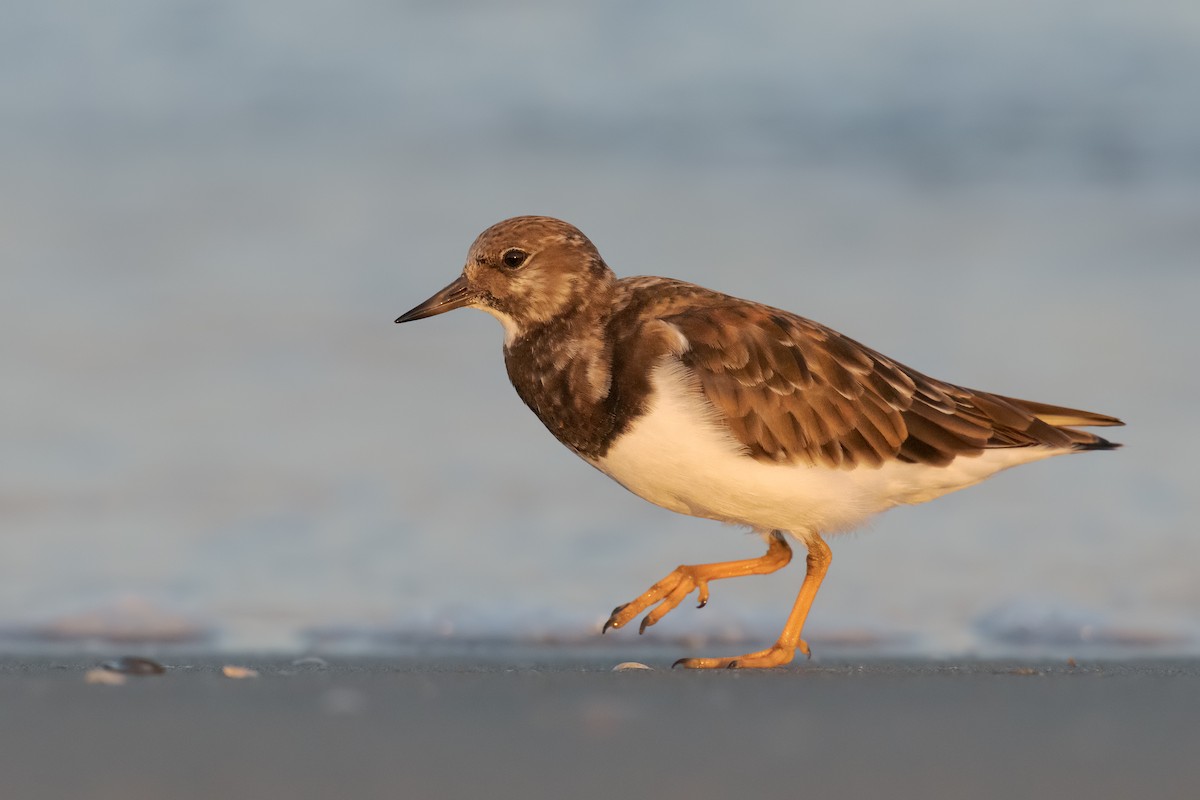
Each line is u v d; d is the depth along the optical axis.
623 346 9.26
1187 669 8.88
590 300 9.55
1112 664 9.27
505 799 5.44
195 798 5.40
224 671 8.24
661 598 9.77
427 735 6.36
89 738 6.29
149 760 5.92
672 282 9.72
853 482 9.38
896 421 9.39
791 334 9.39
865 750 6.17
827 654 10.12
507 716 6.74
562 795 5.50
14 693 7.32
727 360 9.15
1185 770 5.91
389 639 10.41
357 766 5.86
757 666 9.12
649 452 9.16
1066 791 5.62
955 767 5.93
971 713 6.93
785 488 9.23
